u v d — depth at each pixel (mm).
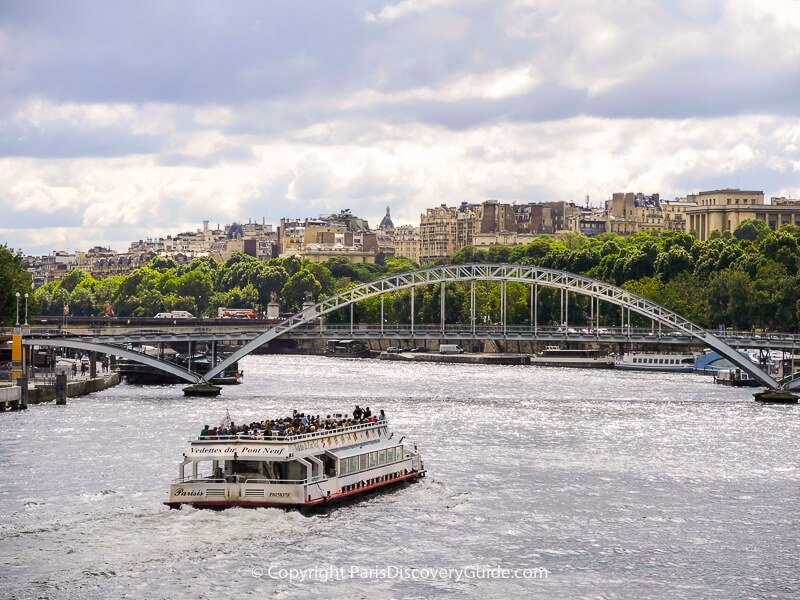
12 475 141250
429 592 101625
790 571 109312
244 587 101000
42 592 99000
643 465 157000
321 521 120000
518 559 111062
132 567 104938
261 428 129875
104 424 187500
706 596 102562
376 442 136375
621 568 109312
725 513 129375
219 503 121562
